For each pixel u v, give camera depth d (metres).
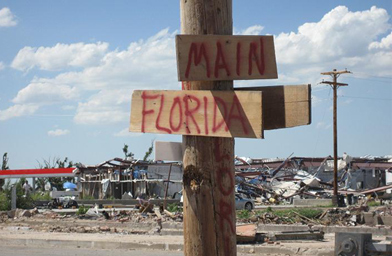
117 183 54.88
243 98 3.53
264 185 57.22
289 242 18.67
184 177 3.76
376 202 44.06
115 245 19.17
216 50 3.62
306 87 3.66
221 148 3.72
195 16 3.69
